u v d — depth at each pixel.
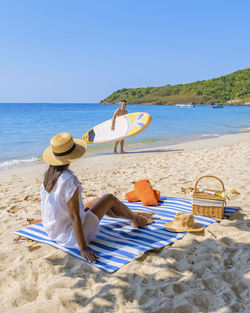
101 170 7.28
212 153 8.96
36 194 5.38
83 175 6.73
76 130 18.69
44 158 2.74
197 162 7.66
